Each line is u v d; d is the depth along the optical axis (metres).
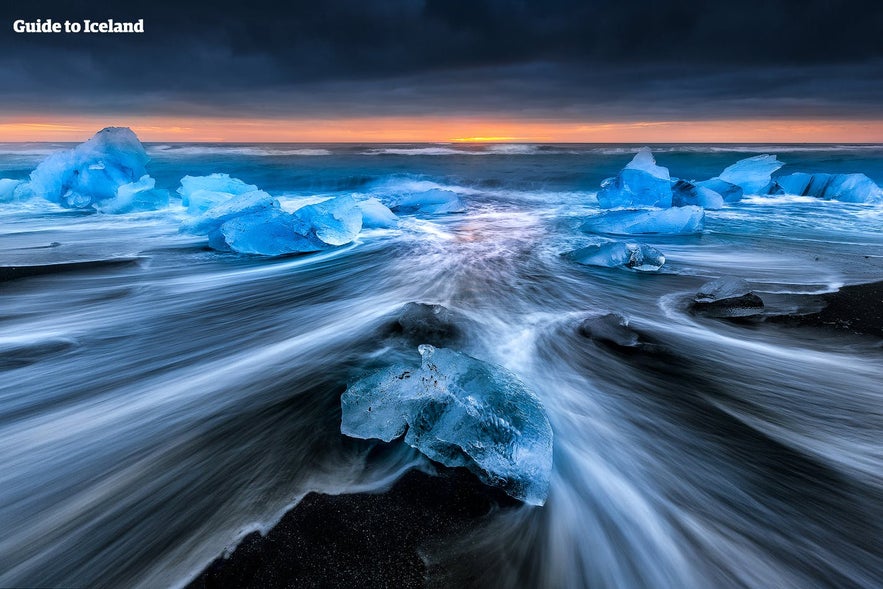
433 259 8.66
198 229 9.96
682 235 10.45
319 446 3.05
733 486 2.78
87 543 2.31
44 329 5.21
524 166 25.98
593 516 2.53
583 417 3.52
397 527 2.35
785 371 4.18
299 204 14.76
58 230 10.52
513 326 5.30
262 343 4.92
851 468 2.92
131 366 4.36
